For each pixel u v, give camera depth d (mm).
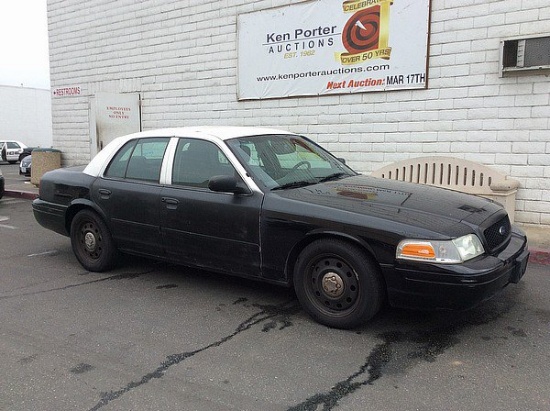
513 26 6930
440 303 3502
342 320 3871
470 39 7270
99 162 5551
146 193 4906
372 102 8320
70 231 5762
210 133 4789
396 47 7914
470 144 7480
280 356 3518
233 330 3982
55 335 3918
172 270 5645
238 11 9727
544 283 5020
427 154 7895
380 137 8320
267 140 4957
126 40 11820
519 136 7070
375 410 2834
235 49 9922
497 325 4004
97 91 12742
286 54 9188
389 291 3641
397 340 3746
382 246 3594
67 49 13273
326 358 3477
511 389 3045
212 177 4352
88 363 3443
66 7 13039
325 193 4215
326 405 2893
